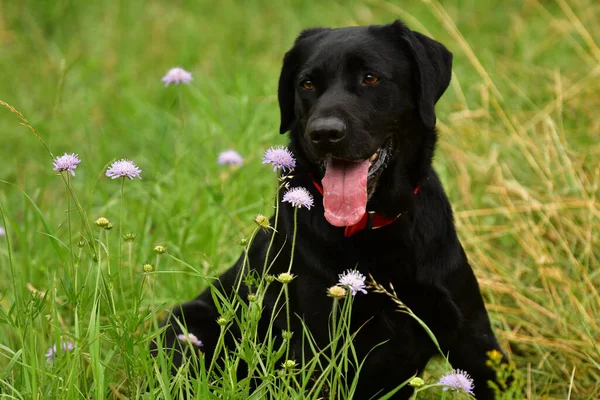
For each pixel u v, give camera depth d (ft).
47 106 38.14
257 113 31.01
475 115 29.68
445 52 18.97
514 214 25.17
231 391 14.26
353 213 17.06
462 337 17.89
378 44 18.39
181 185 26.35
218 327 20.39
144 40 45.57
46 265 23.72
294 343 17.80
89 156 31.71
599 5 38.99
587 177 25.98
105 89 39.32
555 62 35.83
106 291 16.15
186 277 23.06
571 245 24.54
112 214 26.58
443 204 18.65
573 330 21.17
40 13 48.32
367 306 17.28
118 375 18.95
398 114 18.33
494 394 18.21
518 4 43.93
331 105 17.56
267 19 48.11
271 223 19.11
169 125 32.81
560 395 20.35
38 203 26.94
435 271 17.62
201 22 47.60
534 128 28.84
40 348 17.19
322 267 17.40
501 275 23.48
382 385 18.19
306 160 18.53
